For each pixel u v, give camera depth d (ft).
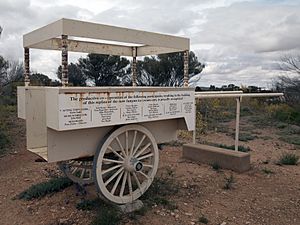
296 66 63.82
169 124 16.17
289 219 14.35
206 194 17.10
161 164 23.03
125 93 12.93
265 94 22.82
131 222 13.32
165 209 14.78
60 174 20.53
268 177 20.58
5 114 39.27
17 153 27.27
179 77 66.08
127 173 14.30
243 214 14.73
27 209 15.21
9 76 59.47
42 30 13.03
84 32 12.15
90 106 11.91
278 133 40.19
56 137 12.19
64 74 11.92
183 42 15.65
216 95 19.94
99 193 14.07
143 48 18.92
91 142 13.17
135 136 14.23
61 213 14.52
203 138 35.76
